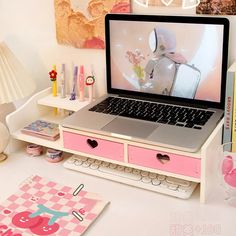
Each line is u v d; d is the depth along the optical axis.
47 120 1.45
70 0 1.38
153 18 1.23
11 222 1.03
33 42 1.54
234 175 1.07
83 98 1.44
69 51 1.47
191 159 1.06
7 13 1.55
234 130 1.14
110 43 1.32
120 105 1.30
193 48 1.20
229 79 1.11
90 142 1.22
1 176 1.24
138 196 1.13
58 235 0.98
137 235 0.98
